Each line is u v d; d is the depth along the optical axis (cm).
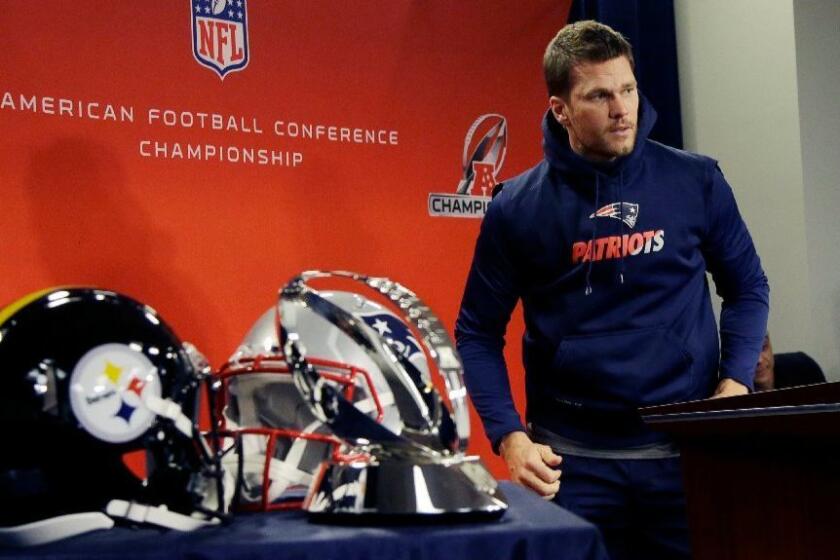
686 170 230
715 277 242
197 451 117
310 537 108
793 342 364
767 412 123
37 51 280
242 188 305
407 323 138
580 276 227
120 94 290
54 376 108
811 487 125
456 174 338
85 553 103
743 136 376
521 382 346
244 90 307
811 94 360
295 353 120
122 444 111
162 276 294
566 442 230
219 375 133
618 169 224
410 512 113
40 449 108
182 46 298
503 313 241
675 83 389
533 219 230
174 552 103
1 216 275
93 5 287
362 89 324
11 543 106
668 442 223
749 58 373
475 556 110
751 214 376
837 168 364
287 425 132
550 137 231
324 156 317
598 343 223
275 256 309
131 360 113
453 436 122
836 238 363
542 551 111
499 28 347
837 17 368
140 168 292
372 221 323
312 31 317
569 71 221
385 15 329
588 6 365
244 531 112
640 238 223
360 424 119
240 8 307
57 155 281
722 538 143
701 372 226
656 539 225
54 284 280
